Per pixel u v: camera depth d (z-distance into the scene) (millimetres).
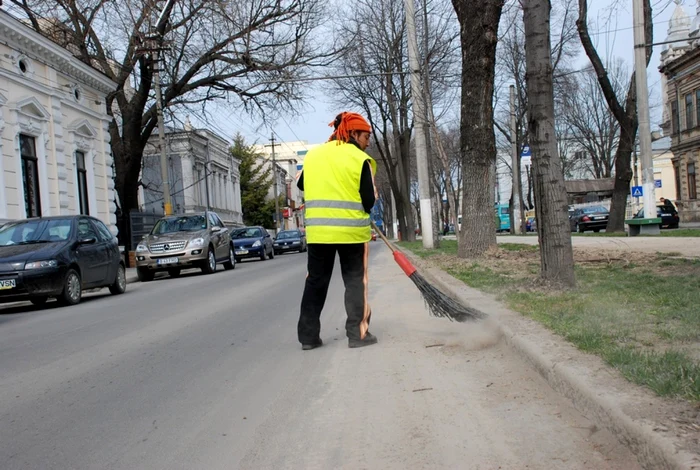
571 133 47000
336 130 5582
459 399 4023
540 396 3926
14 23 17344
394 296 9422
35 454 3463
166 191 22438
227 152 52438
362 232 5539
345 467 3094
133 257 24938
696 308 5426
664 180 51781
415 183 54938
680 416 2883
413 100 20219
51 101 19781
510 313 5797
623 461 2879
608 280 7730
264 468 3141
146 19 21203
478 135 12805
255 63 24047
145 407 4250
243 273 17031
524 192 58719
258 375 4953
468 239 13055
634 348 4180
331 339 6227
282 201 67125
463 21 12703
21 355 6215
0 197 16891
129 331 7402
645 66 18406
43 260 10352
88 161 22547
